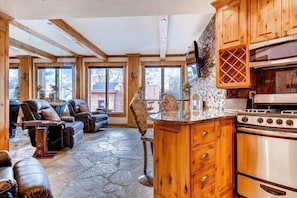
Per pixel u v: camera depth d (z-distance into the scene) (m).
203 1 3.01
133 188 2.78
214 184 2.30
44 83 8.80
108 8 3.26
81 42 5.68
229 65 3.02
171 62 8.36
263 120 2.33
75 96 8.61
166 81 8.51
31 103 4.61
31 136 4.53
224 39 2.99
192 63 5.01
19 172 1.94
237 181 2.59
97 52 7.20
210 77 4.25
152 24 4.79
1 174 1.91
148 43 6.60
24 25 4.70
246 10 2.76
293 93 2.60
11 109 6.11
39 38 5.71
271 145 2.28
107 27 4.99
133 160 3.99
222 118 2.39
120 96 8.66
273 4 2.52
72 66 8.71
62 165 3.70
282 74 2.83
